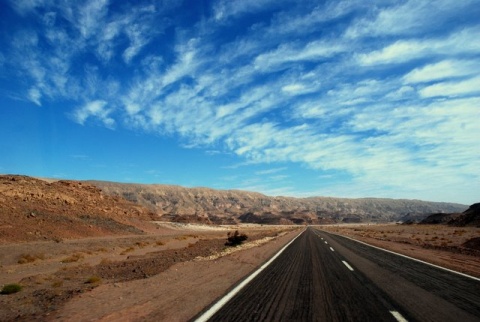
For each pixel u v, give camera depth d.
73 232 47.84
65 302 8.73
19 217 44.25
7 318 7.64
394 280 11.70
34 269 19.83
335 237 45.50
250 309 7.73
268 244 32.12
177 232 79.50
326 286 10.61
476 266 15.36
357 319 6.95
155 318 7.02
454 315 7.21
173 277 12.54
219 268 15.07
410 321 6.79
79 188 79.81
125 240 46.22
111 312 7.55
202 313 7.37
